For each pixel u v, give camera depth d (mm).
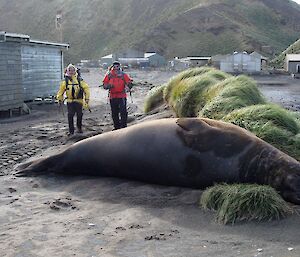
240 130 6676
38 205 6277
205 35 124938
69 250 4773
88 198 6594
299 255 4500
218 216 5617
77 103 11805
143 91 32312
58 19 91312
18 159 9297
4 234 5227
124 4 155875
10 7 159750
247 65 63250
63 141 11172
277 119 7852
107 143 7477
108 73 11102
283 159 6086
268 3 159000
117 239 5031
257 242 4875
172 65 83438
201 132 6766
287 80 50125
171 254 4637
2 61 16906
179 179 6758
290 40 139000
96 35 144375
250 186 5918
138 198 6453
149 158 6965
